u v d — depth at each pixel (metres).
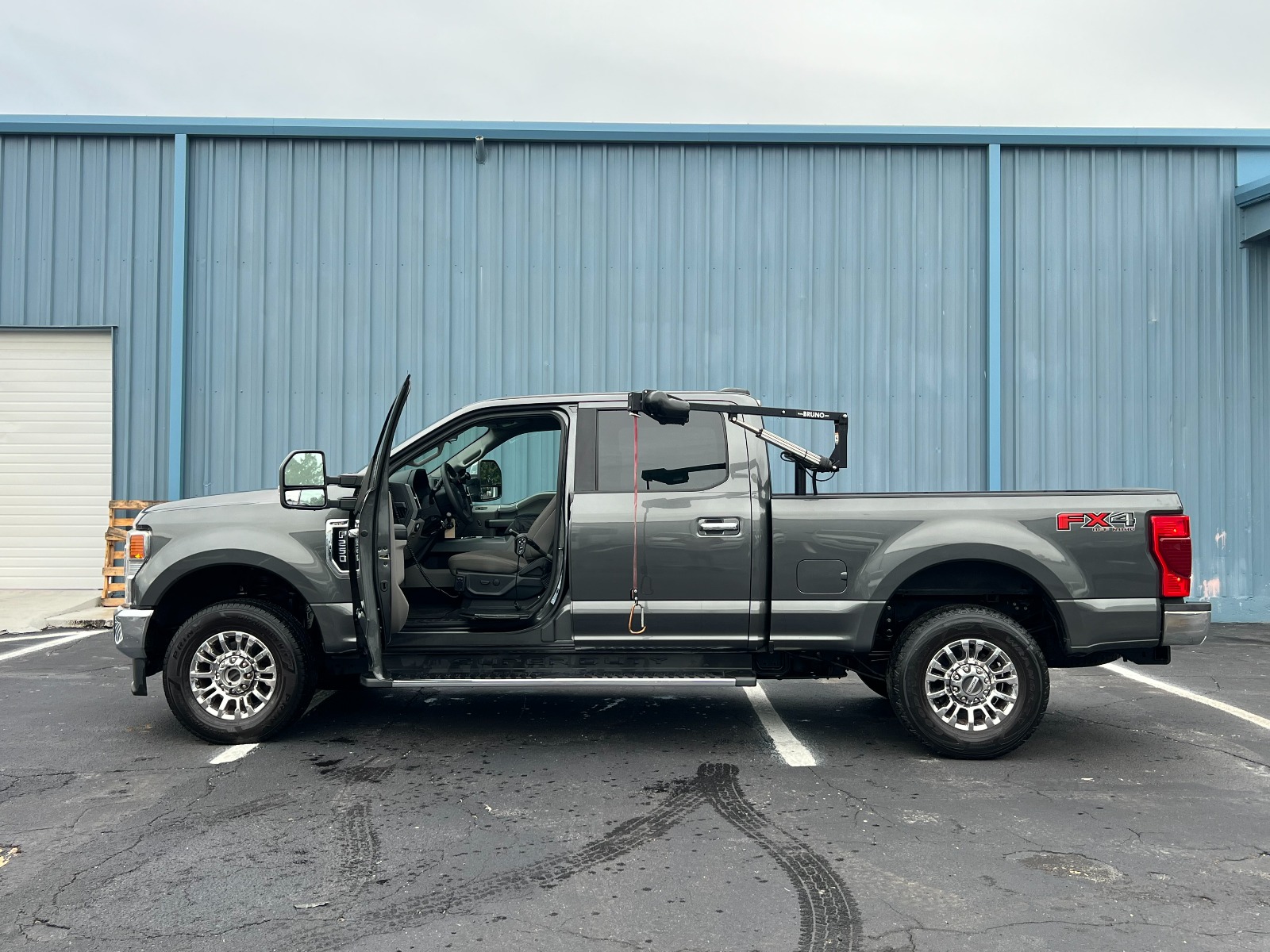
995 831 3.96
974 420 10.80
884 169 10.89
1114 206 10.88
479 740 5.38
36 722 5.79
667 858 3.66
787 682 7.10
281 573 5.14
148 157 10.85
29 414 11.02
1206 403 10.80
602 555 5.06
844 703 6.40
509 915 3.17
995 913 3.17
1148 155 10.89
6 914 3.17
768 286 10.87
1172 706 6.36
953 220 10.89
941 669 5.00
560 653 5.13
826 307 10.87
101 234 10.84
